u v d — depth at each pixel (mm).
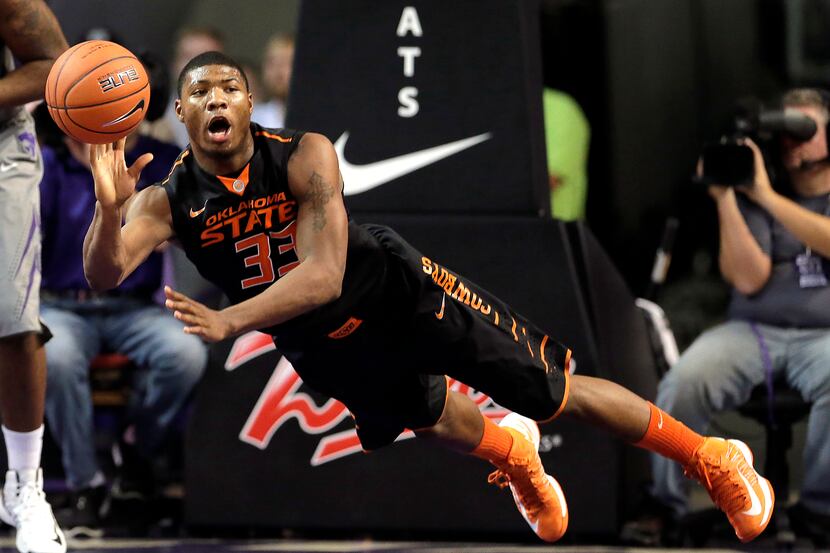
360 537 14148
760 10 21109
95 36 15844
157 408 15000
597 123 21266
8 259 11750
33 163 12062
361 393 11219
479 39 14023
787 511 14289
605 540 13836
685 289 20281
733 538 14234
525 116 13953
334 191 10055
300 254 9938
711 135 21047
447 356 10930
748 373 14258
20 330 11828
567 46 21219
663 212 21016
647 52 21172
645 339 15312
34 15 11617
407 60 14094
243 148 10195
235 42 24828
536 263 13758
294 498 14000
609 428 11531
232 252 10383
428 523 13914
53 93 9703
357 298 10523
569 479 13703
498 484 12805
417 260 10742
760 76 21156
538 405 11172
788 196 14914
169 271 15922
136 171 9688
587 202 21281
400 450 13945
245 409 14055
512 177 13938
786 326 14438
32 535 12281
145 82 9984
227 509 14039
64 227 15258
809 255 14422
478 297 11070
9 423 12328
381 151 14094
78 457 14531
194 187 10273
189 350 14891
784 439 14617
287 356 11125
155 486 15734
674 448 11625
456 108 14023
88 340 14945
